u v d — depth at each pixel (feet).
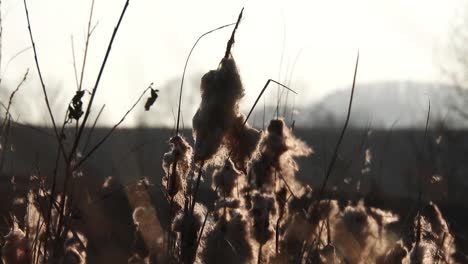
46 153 27.78
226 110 22.12
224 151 22.62
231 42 22.48
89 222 25.79
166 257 24.06
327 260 26.58
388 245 28.09
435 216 29.40
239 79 22.35
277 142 27.04
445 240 29.19
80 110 23.13
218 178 26.66
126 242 25.82
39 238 25.85
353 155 31.83
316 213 27.04
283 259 26.03
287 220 26.84
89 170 28.12
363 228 27.89
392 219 29.04
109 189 26.81
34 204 27.04
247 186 26.86
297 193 27.45
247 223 25.52
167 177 24.31
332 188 30.19
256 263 25.32
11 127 27.81
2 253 24.89
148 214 25.93
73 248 24.35
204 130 22.17
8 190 27.55
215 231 24.88
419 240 27.61
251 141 22.40
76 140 22.94
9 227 27.22
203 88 22.40
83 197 26.23
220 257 24.48
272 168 26.96
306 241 26.66
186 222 23.72
